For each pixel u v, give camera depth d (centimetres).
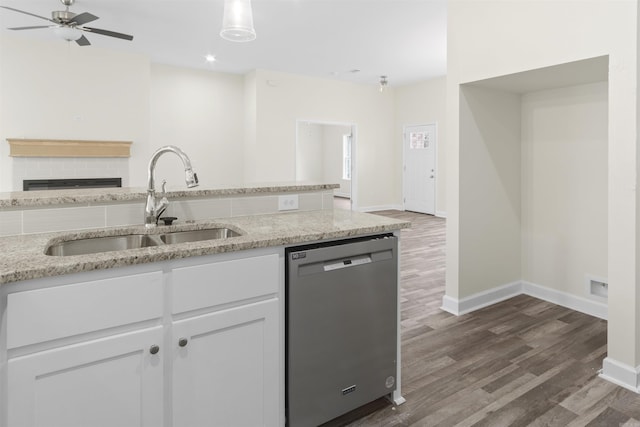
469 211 306
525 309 312
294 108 734
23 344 110
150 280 128
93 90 556
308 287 159
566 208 313
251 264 147
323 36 507
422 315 303
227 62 638
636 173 203
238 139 729
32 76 518
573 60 227
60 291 115
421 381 212
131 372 128
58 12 353
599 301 296
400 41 526
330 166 1202
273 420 157
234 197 207
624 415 183
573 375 216
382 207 876
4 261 118
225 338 144
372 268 176
